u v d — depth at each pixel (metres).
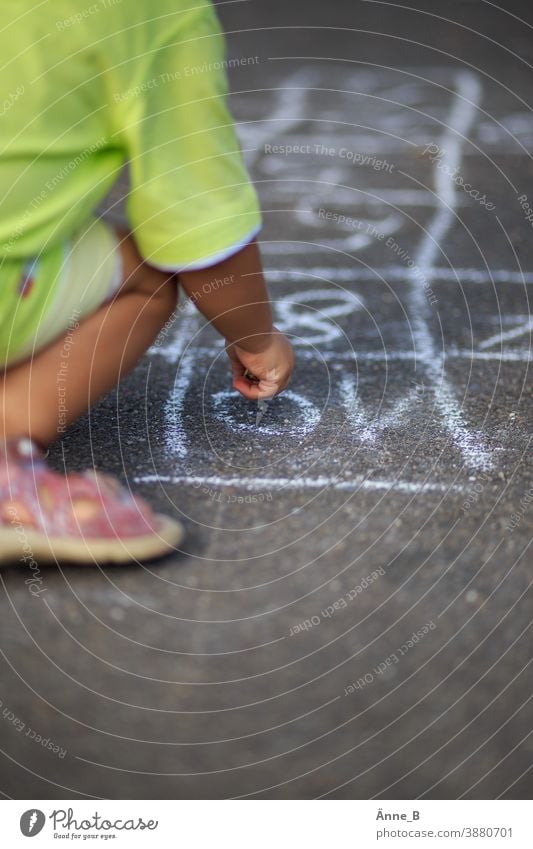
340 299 2.61
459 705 1.32
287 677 1.36
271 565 1.57
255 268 1.72
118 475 1.79
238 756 1.26
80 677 1.35
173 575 1.54
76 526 1.52
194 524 1.66
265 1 6.10
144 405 2.05
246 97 4.52
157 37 1.58
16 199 1.55
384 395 2.10
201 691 1.34
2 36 1.50
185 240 1.64
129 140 1.60
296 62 5.01
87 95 1.57
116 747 1.27
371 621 1.45
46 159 1.56
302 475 1.80
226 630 1.43
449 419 2.01
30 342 1.64
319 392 2.11
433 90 4.56
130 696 1.33
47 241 1.59
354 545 1.61
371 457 1.86
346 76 4.79
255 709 1.31
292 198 3.35
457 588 1.52
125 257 1.72
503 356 2.29
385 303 2.58
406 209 3.25
